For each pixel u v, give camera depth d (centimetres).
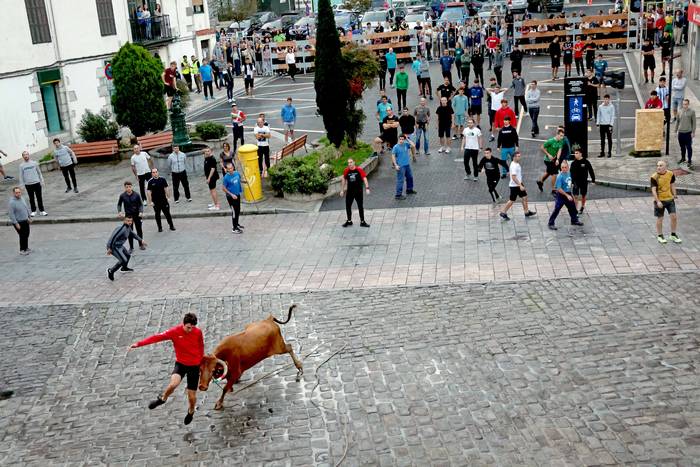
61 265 1747
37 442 1035
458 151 2464
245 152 2077
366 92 3581
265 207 2053
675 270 1419
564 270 1463
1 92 2864
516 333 1217
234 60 4478
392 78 3578
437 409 1021
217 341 1288
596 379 1058
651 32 4125
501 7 5394
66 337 1357
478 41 4153
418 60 3216
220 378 1041
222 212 2039
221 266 1655
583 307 1291
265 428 1016
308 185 2070
